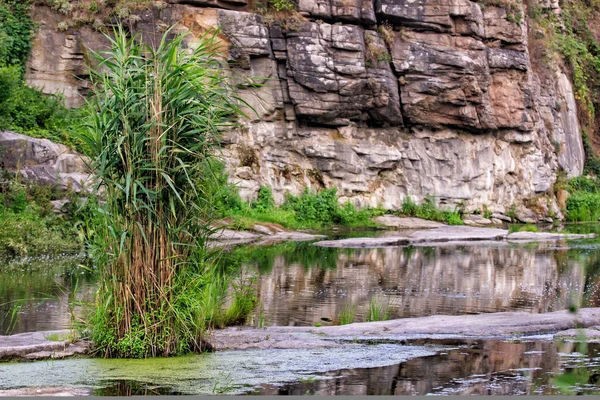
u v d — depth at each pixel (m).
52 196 19.41
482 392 6.24
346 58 28.02
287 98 27.66
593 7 45.44
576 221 34.16
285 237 23.25
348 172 28.50
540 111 35.38
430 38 29.62
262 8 27.14
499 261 17.77
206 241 7.96
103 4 25.78
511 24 31.50
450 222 29.41
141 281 7.53
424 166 29.88
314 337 8.50
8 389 6.22
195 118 7.71
